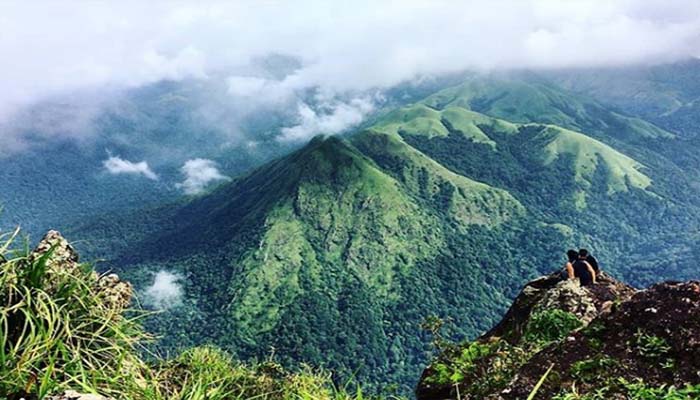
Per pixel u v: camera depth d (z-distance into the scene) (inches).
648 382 171.9
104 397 136.2
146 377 165.9
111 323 166.6
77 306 164.4
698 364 170.2
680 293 194.7
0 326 137.6
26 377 135.1
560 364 193.2
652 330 187.3
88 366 152.0
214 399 166.7
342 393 197.5
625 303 203.6
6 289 155.0
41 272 161.0
